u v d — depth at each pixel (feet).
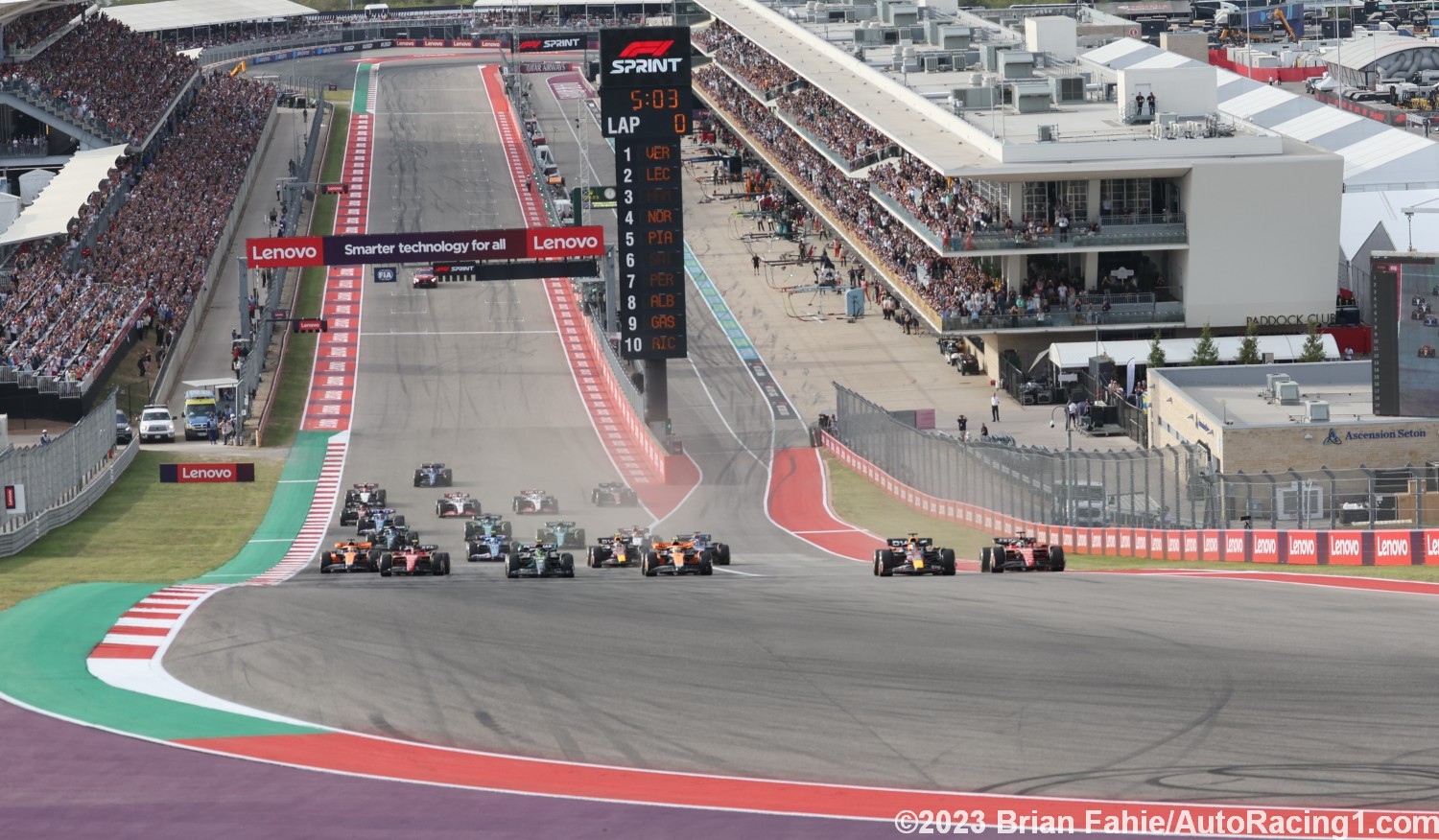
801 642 214.48
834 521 519.60
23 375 635.66
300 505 546.67
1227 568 337.93
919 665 196.75
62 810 146.72
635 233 638.53
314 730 172.45
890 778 151.94
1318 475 363.56
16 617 242.37
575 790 150.20
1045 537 449.06
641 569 351.25
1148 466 427.74
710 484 590.96
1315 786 146.51
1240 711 171.01
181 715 178.81
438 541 461.37
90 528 488.85
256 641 220.02
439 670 199.52
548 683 191.62
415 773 156.15
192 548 465.06
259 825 142.10
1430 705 170.71
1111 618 231.71
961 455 507.30
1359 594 258.98
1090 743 160.97
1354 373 590.96
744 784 151.02
